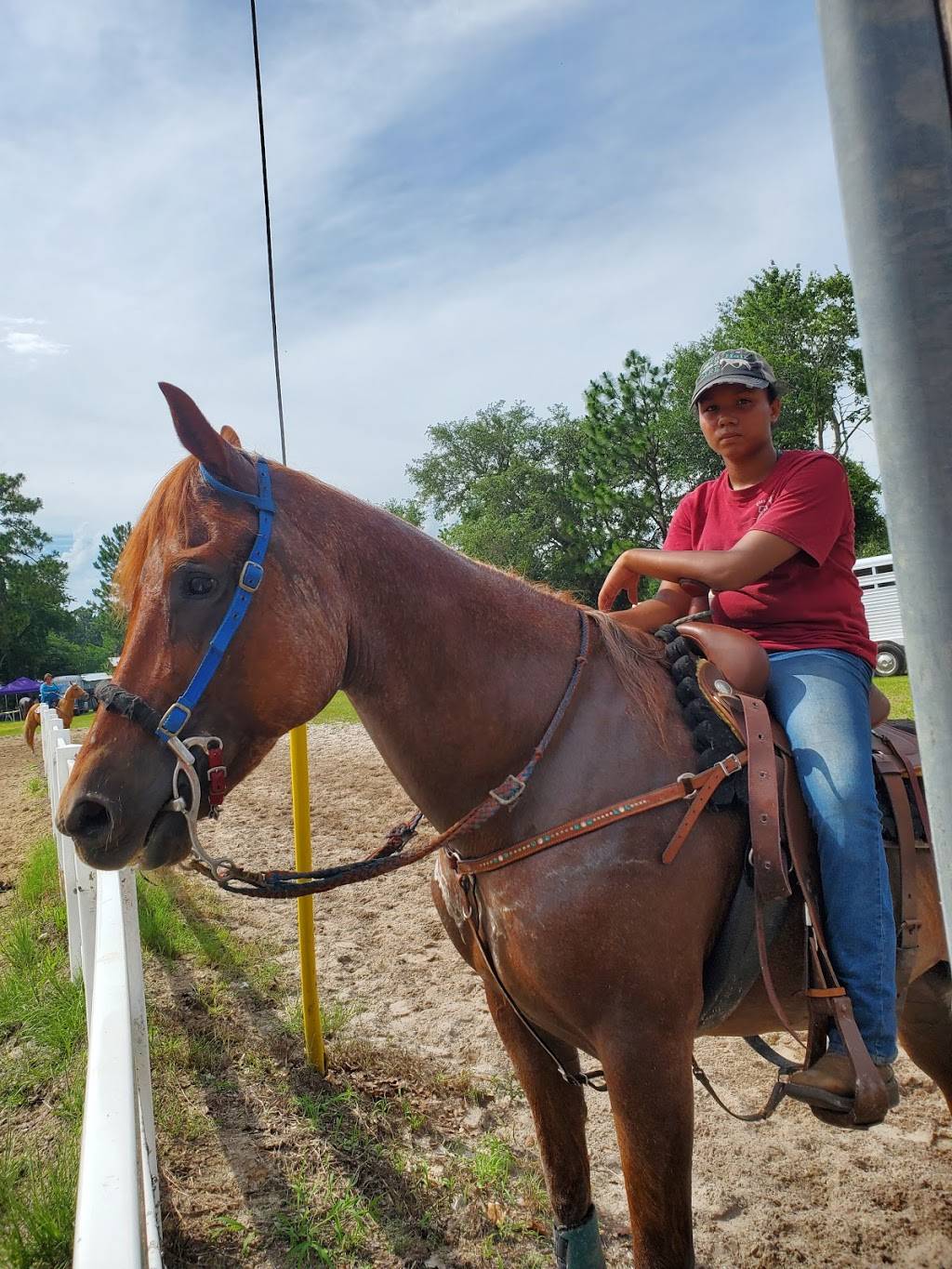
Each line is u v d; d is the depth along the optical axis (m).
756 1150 2.88
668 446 30.23
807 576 2.15
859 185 0.74
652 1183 1.74
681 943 1.79
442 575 1.92
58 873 5.71
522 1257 2.40
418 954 4.56
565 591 2.20
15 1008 3.83
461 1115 3.08
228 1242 2.45
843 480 2.15
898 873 2.09
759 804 1.86
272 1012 3.87
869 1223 2.51
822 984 1.88
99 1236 1.06
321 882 1.80
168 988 4.09
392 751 1.93
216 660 1.68
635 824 1.81
